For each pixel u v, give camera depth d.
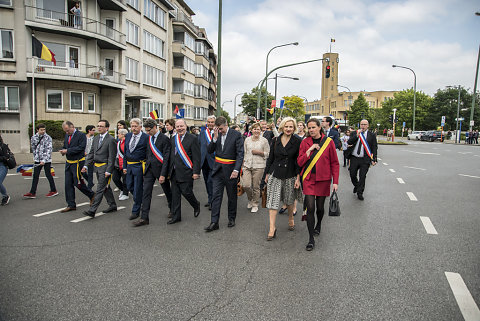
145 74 29.89
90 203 7.79
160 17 32.28
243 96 67.88
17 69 21.41
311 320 3.07
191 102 41.38
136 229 5.92
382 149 29.09
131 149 6.45
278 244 5.14
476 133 41.66
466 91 75.88
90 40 23.92
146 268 4.21
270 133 9.26
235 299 3.44
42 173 13.55
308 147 5.17
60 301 3.38
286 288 3.68
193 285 3.75
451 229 5.93
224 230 5.88
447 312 3.22
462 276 4.00
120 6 24.84
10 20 21.22
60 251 4.80
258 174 7.18
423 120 76.62
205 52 47.91
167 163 6.25
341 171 14.72
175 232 5.75
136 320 3.06
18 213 7.03
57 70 22.50
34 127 19.80
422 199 8.56
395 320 3.08
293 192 5.58
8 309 3.22
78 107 23.55
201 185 10.87
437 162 18.27
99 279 3.89
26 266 4.26
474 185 10.77
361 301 3.41
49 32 22.30
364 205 7.87
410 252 4.79
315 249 4.91
